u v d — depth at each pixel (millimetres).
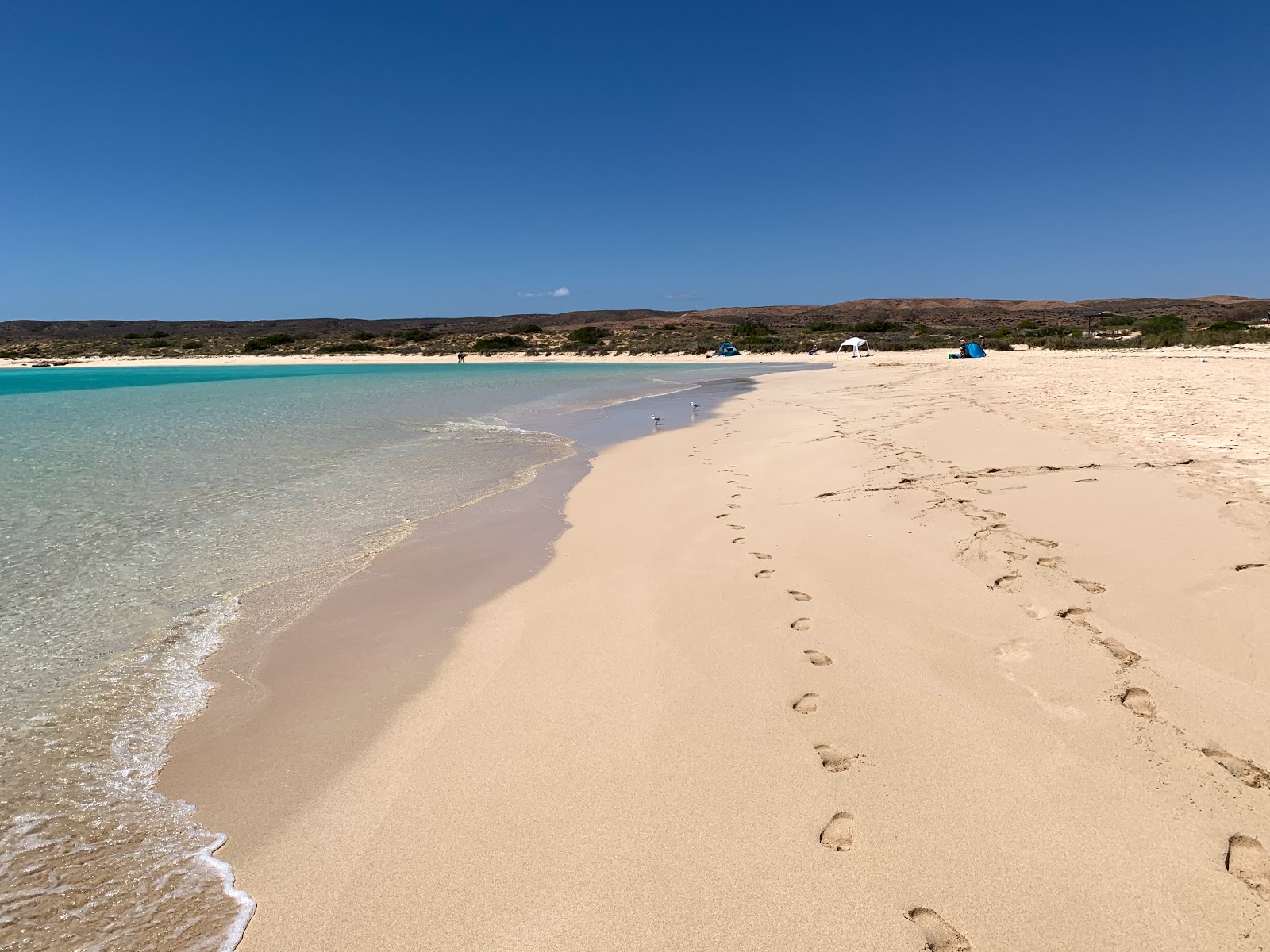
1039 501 6488
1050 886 2367
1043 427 10414
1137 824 2602
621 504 8141
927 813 2754
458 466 10992
